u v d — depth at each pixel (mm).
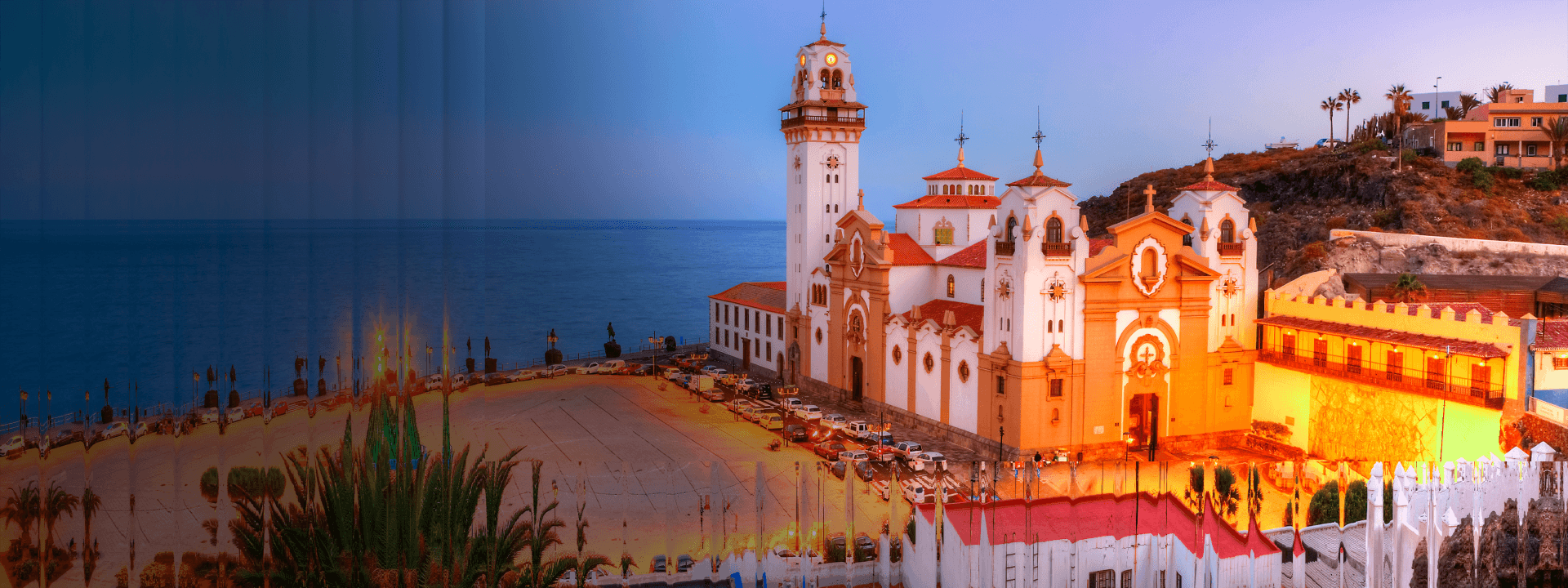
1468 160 97750
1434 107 121438
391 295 11867
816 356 71062
